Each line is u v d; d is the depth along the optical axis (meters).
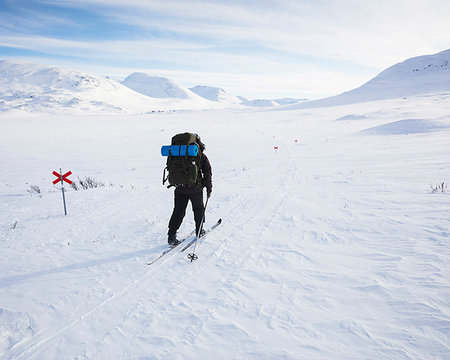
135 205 7.13
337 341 2.16
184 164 3.87
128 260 3.84
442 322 2.25
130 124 87.38
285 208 6.21
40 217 6.41
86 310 2.78
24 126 81.62
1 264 3.83
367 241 4.07
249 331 2.35
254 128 59.03
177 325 2.49
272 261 3.64
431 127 28.28
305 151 21.36
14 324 2.60
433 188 6.93
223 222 5.39
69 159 25.19
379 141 24.19
